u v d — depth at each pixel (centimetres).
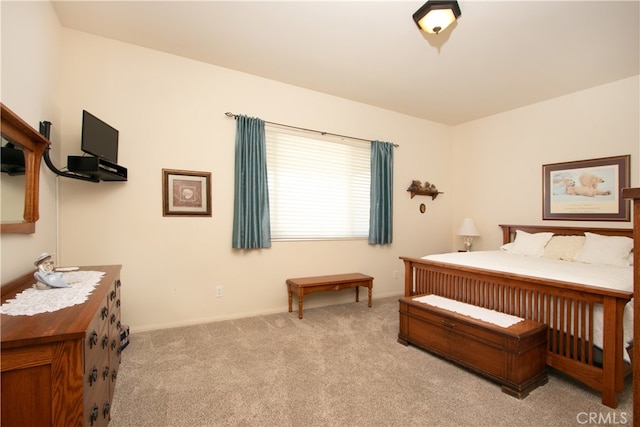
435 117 477
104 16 244
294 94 368
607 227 346
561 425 162
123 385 196
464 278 269
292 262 367
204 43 281
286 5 227
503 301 239
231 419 165
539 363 200
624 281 208
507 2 219
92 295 140
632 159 334
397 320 328
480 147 479
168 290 299
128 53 283
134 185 285
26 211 173
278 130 359
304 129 375
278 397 185
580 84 356
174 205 301
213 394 187
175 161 302
